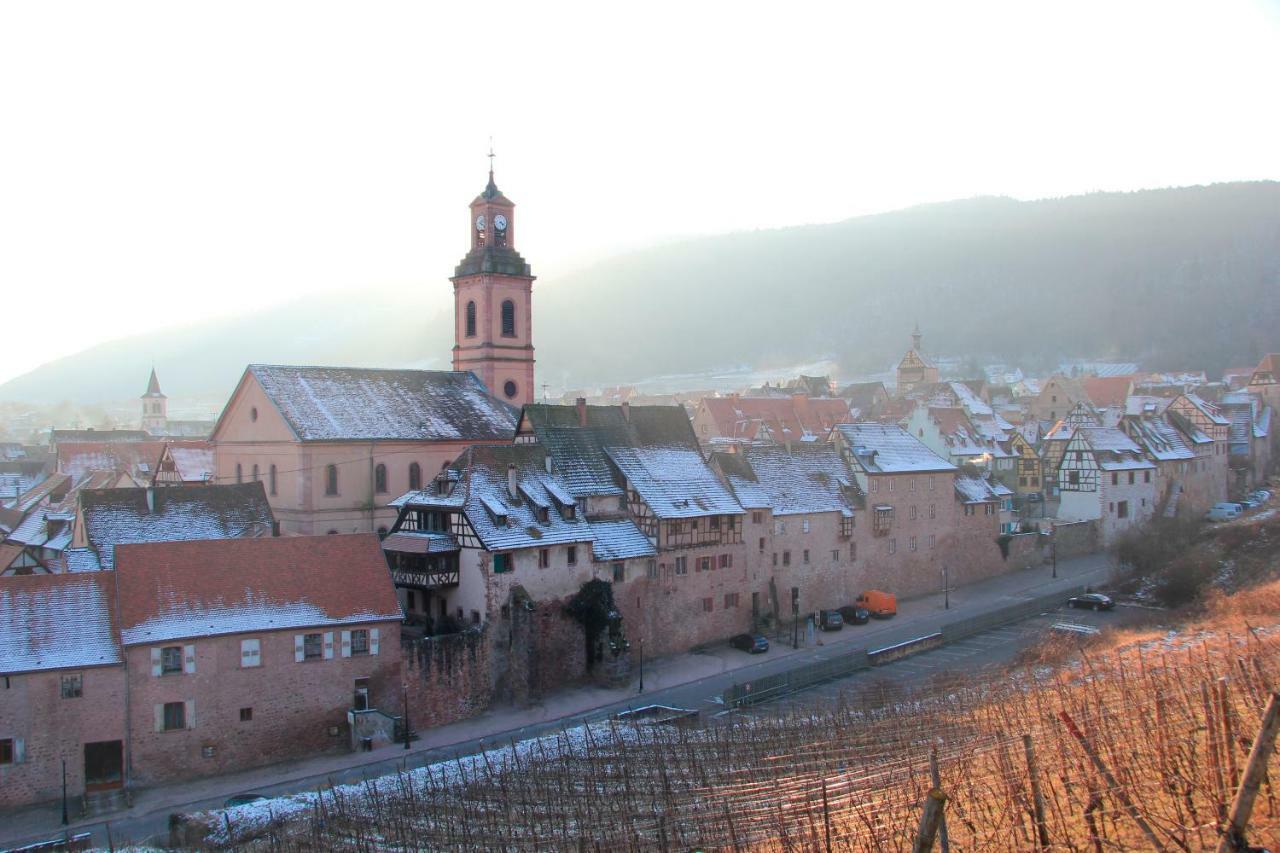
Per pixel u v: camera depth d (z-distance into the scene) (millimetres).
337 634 59094
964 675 65500
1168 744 32781
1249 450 135375
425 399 93375
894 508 94000
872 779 40250
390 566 71812
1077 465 114625
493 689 65938
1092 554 111438
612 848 38562
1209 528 101062
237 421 89125
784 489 87562
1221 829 25609
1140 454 117500
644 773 48156
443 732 62062
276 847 43062
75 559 67938
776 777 44594
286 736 57469
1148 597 89250
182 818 46938
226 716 55875
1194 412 131375
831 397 193625
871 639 81125
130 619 54625
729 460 86938
